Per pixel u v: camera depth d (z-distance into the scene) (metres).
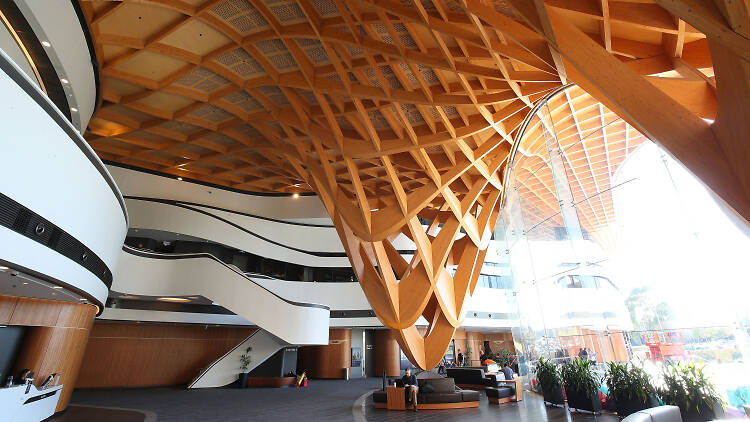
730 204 4.42
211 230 25.89
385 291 16.50
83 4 11.92
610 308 10.70
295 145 18.16
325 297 28.44
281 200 31.17
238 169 27.23
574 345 12.13
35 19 9.76
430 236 21.08
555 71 10.26
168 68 16.03
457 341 33.84
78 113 14.60
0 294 10.72
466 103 12.89
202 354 25.23
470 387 20.38
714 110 7.82
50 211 6.98
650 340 9.38
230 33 13.62
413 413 12.26
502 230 21.69
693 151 4.80
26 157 6.06
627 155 10.98
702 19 3.71
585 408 10.59
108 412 12.39
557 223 14.03
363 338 30.06
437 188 16.12
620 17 7.48
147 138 23.05
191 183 28.50
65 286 8.59
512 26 9.02
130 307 21.81
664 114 5.08
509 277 20.84
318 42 13.48
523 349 17.34
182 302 23.44
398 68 13.06
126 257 19.34
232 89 16.97
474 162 16.05
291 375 23.58
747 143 4.17
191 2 12.45
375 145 14.95
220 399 16.09
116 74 15.77
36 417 10.08
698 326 8.27
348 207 17.06
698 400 7.90
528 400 14.23
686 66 8.62
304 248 29.86
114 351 22.38
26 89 5.95
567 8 7.62
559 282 13.36
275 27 12.84
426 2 10.36
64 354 12.15
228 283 20.23
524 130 15.91
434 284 16.61
